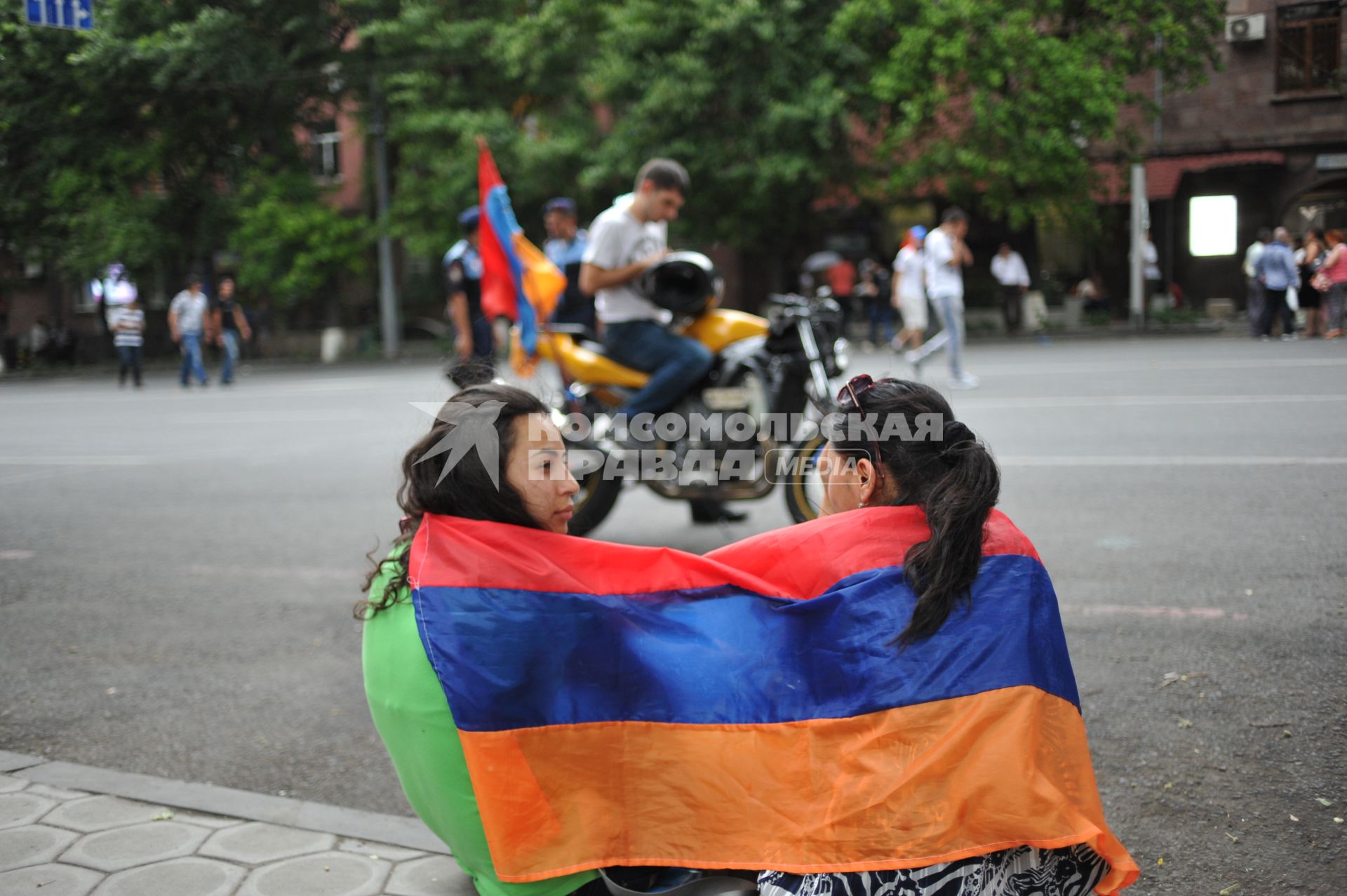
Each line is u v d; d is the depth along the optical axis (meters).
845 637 2.04
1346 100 13.03
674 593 2.21
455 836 2.20
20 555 6.27
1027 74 15.98
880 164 21.61
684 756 2.15
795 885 1.99
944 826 1.91
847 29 20.48
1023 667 1.95
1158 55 11.12
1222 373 11.61
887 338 21.84
